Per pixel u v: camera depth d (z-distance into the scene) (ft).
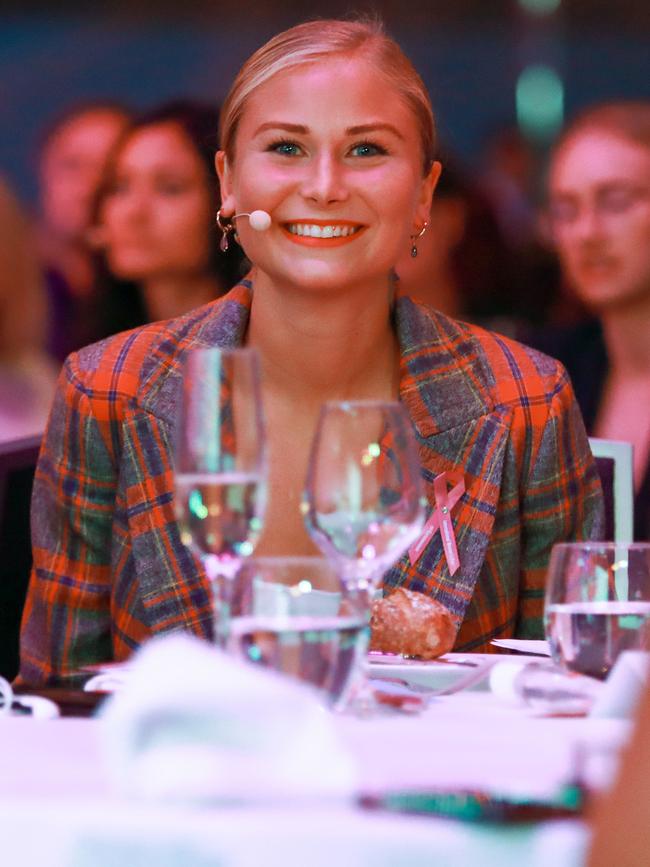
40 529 16.69
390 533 8.83
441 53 33.22
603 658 8.54
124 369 16.38
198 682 5.54
